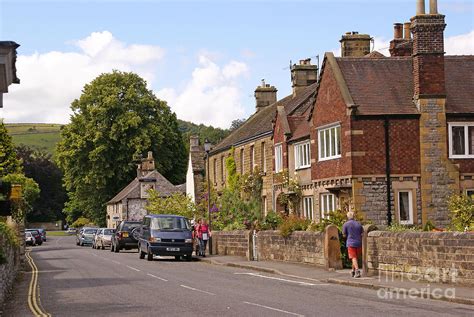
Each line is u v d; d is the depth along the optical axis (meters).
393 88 34.00
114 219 74.75
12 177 48.81
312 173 36.81
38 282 24.38
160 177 71.19
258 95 58.62
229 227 39.97
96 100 76.88
